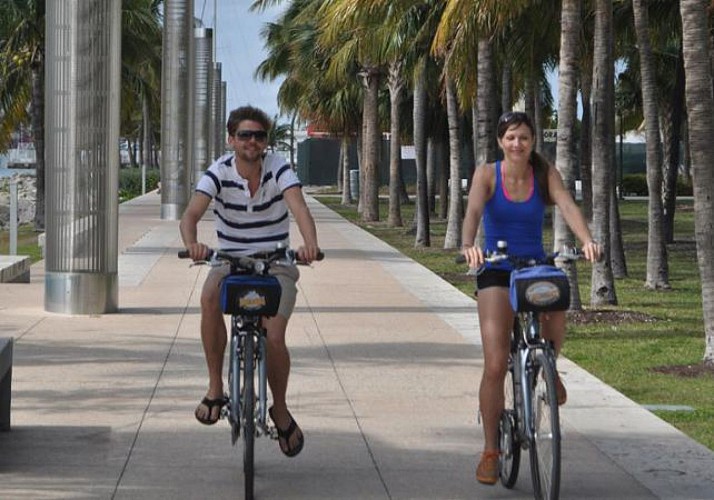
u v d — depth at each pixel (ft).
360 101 295.07
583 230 40.57
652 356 81.30
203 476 44.93
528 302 39.29
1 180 389.39
